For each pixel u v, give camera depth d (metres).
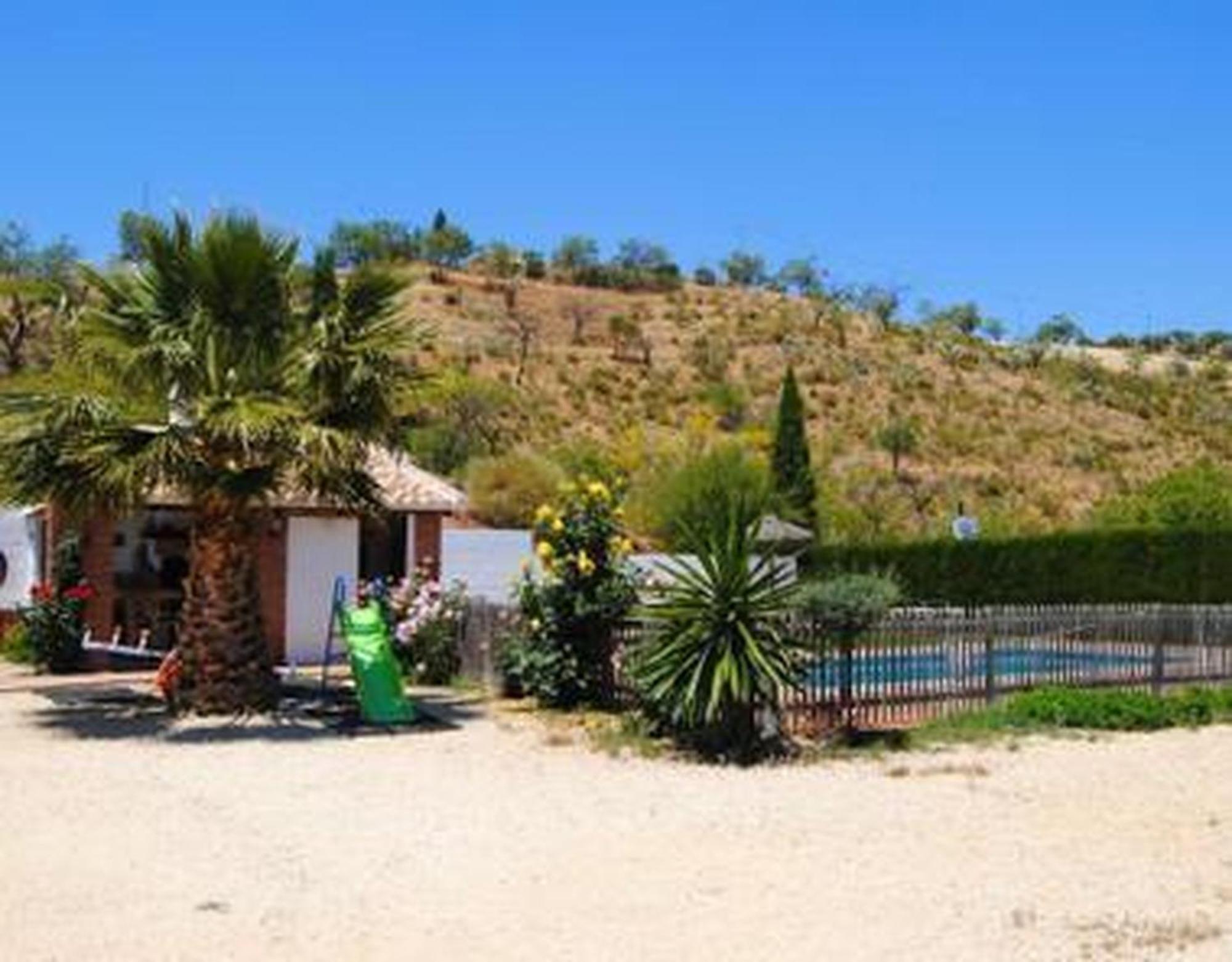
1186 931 9.73
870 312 102.44
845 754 17.38
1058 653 22.11
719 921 9.96
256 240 19.05
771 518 33.91
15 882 10.90
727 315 98.44
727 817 13.64
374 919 9.97
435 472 54.19
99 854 11.88
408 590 24.12
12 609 27.66
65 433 18.34
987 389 89.62
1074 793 15.18
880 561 37.81
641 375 85.00
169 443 18.16
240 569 19.89
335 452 18.31
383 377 19.30
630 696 19.83
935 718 20.11
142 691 22.17
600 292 102.75
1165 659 23.59
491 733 18.47
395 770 15.89
